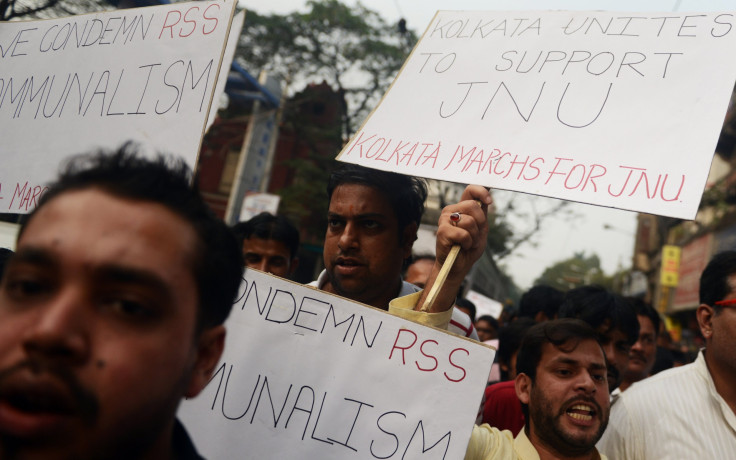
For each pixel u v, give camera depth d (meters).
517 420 2.58
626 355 2.54
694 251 17.06
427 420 1.31
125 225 0.72
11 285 0.71
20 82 2.04
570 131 1.50
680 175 1.33
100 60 1.89
